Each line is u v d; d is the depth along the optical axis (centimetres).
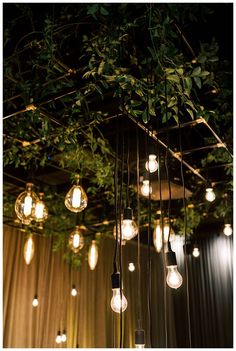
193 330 671
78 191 239
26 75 297
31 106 227
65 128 258
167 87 205
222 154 322
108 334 564
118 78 189
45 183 467
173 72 202
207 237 707
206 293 680
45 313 491
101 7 206
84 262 559
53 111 298
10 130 296
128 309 603
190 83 192
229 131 317
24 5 270
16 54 262
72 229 454
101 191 454
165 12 242
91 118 269
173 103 201
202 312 674
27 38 295
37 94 243
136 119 198
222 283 675
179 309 689
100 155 362
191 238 699
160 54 204
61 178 454
